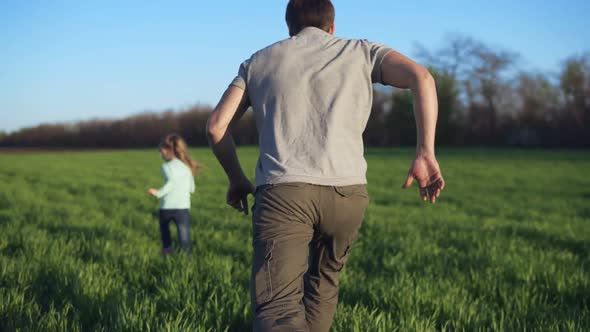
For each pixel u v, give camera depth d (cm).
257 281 221
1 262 529
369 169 3036
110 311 387
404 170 2983
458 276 546
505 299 457
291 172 221
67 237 748
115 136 7225
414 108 222
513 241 805
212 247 727
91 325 383
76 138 7331
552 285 512
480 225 1072
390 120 5950
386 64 238
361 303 428
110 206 1323
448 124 5859
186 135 7044
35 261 559
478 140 5894
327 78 237
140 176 2539
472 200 1697
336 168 225
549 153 4597
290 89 236
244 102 249
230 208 1294
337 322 361
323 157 225
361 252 718
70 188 1902
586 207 1525
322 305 263
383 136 6106
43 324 343
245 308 393
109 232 830
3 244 674
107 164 3572
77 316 371
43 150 6688
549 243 845
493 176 2620
